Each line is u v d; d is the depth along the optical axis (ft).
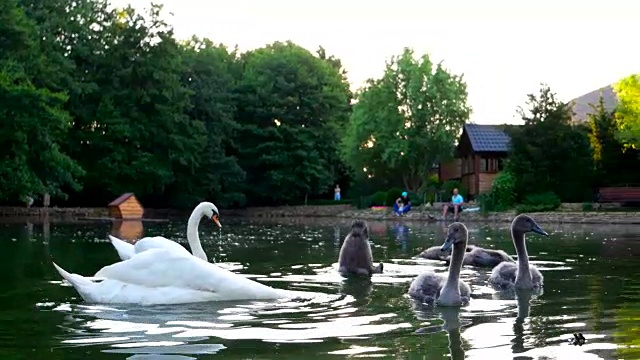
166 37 185.98
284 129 214.28
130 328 27.07
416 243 75.66
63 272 34.91
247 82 224.12
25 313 30.45
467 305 33.37
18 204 167.84
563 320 28.84
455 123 211.41
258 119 218.79
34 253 58.80
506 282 40.88
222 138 207.41
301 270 48.24
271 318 29.40
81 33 183.11
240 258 56.75
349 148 216.74
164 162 188.75
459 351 22.85
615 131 164.14
